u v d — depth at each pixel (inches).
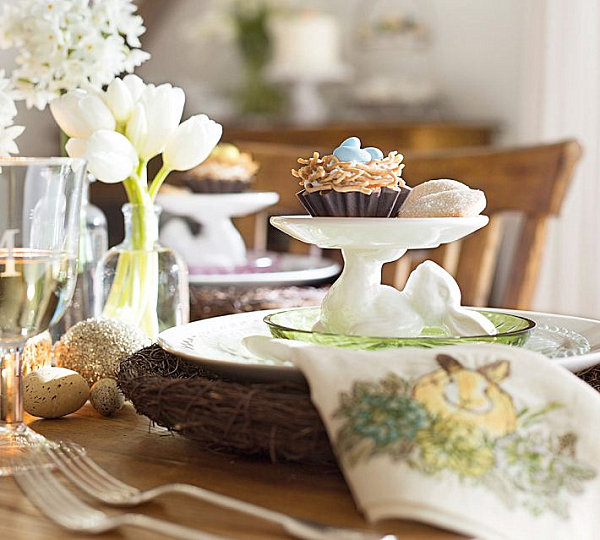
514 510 20.2
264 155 93.0
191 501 22.4
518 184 70.6
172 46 171.2
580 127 116.3
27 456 26.4
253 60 156.7
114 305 38.9
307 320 33.3
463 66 142.2
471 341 27.5
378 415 21.8
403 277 76.4
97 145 35.6
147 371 29.6
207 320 34.4
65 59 38.5
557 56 118.0
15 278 26.0
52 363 38.4
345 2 153.3
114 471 25.6
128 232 39.4
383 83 142.2
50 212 26.5
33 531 20.9
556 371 23.6
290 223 28.5
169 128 37.7
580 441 22.2
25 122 141.3
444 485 20.1
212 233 67.9
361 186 28.1
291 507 22.5
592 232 115.8
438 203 28.4
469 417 22.0
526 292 69.0
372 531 20.7
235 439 25.0
